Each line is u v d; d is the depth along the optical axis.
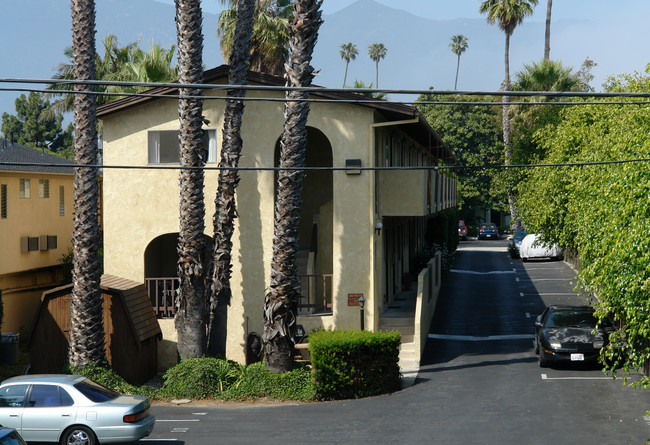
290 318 20.86
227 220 22.27
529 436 15.52
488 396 19.34
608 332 22.08
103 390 15.88
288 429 16.67
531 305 34.03
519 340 27.06
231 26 42.34
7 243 27.64
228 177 22.17
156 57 34.69
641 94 9.35
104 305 21.41
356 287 24.08
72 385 15.48
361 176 23.98
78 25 20.19
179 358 21.84
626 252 13.25
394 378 20.62
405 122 24.61
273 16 43.97
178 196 24.52
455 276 44.62
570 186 23.72
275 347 20.70
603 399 18.55
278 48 42.75
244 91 22.23
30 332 21.44
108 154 24.77
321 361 19.83
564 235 26.30
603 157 19.91
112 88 36.06
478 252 62.03
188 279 21.62
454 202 52.62
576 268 43.59
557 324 23.12
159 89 24.16
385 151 28.28
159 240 27.30
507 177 41.59
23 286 29.78
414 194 26.58
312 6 20.36
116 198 24.77
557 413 17.36
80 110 20.19
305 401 19.81
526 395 19.27
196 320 21.69
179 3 21.47
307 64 20.48
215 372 20.67
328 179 29.14
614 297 13.95
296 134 20.67
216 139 24.36
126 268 24.69
